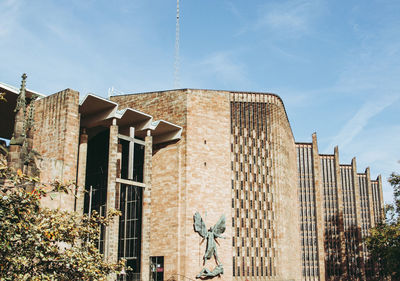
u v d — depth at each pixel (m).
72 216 23.75
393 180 66.44
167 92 61.47
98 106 48.78
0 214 18.44
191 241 55.16
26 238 19.84
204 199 57.56
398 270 64.94
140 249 53.09
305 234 108.25
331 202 118.25
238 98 70.31
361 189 125.75
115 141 48.50
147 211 52.09
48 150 45.53
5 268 18.91
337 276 112.44
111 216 25.12
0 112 52.25
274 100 75.06
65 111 44.81
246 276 63.44
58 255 21.03
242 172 67.56
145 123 54.34
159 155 59.84
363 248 118.06
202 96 60.91
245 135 69.50
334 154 121.88
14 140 32.03
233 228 63.94
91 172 56.38
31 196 19.31
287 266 73.06
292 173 90.56
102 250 50.59
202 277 55.16
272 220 70.12
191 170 57.38
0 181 22.95
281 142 76.38
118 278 48.88
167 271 54.84
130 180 51.00
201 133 59.44
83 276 21.92
